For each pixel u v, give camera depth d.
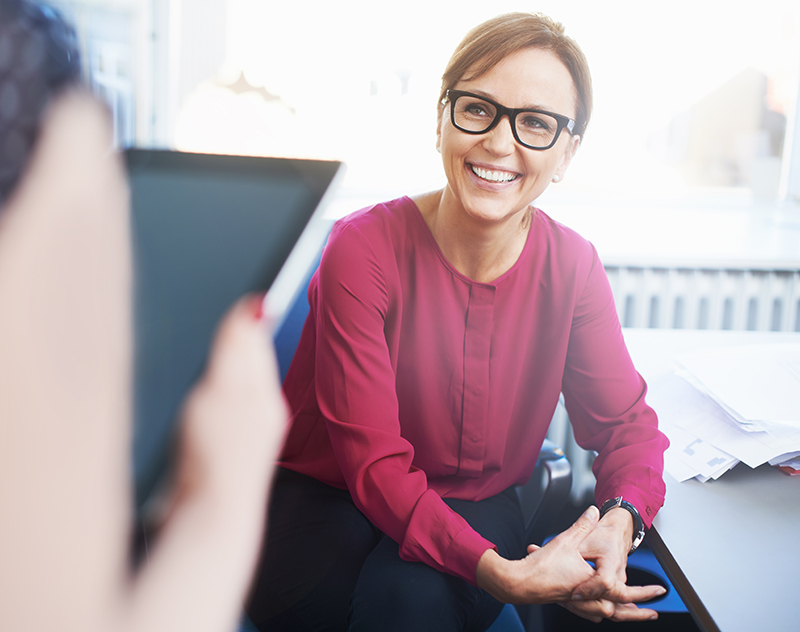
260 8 1.90
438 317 1.04
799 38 2.30
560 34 0.96
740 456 0.91
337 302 0.99
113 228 0.18
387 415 0.97
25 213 0.16
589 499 1.83
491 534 0.99
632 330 1.46
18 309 0.16
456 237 1.02
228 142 1.81
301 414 1.13
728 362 1.15
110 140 0.18
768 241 2.01
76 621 0.15
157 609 0.17
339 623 0.95
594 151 2.29
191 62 1.81
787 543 0.75
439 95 1.03
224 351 0.22
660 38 2.18
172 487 0.20
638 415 1.05
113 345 0.17
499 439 1.09
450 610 0.85
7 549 0.15
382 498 0.90
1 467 0.15
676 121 2.31
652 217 2.33
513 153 0.95
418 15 2.00
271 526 1.01
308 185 0.25
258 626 0.96
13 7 0.16
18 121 0.16
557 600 0.81
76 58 0.17
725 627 0.61
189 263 0.23
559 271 1.07
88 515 0.16
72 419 0.16
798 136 2.41
